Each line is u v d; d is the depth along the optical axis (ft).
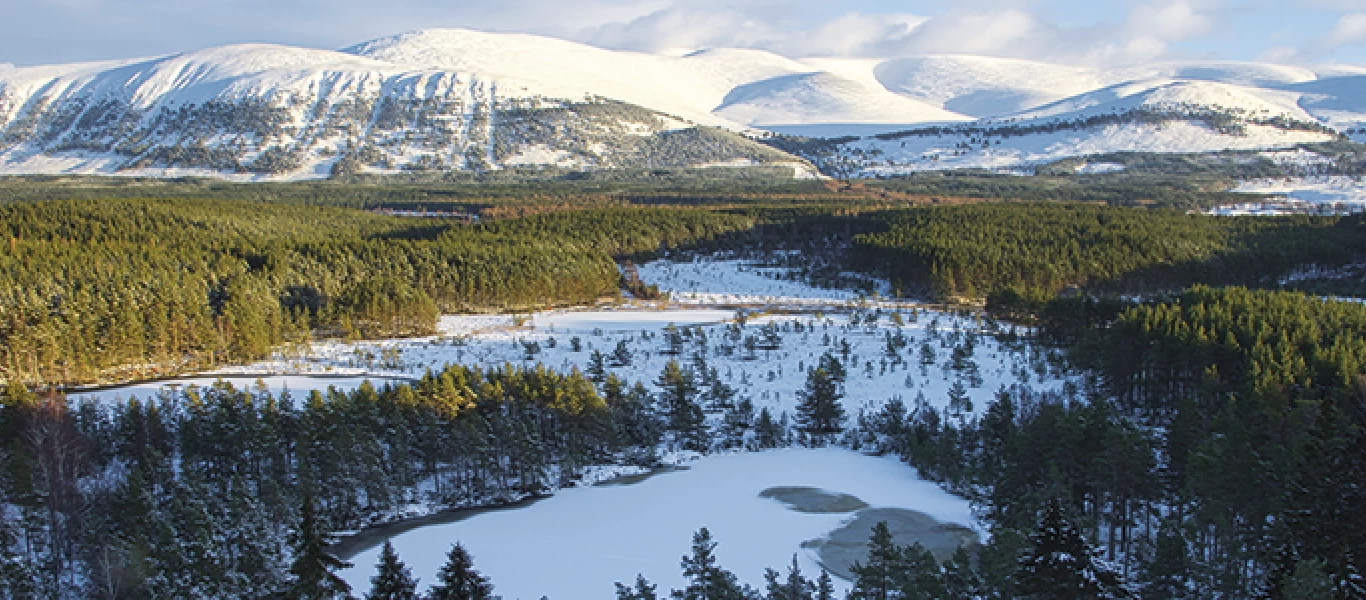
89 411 358.64
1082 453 282.36
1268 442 295.69
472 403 375.25
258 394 427.33
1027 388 453.17
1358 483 178.40
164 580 235.61
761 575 267.39
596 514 322.14
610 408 393.09
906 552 228.22
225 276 607.37
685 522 312.09
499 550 292.20
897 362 509.76
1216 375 372.58
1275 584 178.40
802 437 408.05
